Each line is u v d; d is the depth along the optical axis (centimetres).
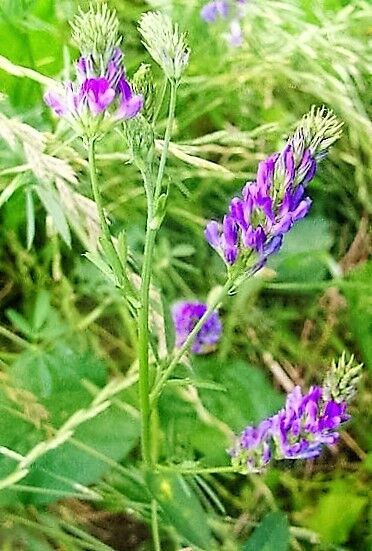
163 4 41
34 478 28
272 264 36
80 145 36
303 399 23
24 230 37
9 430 29
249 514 32
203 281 38
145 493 30
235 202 22
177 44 22
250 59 41
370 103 43
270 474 33
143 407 26
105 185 37
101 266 24
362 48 42
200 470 26
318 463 34
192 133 42
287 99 42
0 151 35
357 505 32
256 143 40
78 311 37
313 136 22
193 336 25
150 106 23
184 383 26
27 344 31
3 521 29
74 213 32
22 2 37
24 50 38
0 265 36
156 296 32
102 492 29
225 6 41
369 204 40
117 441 29
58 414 30
